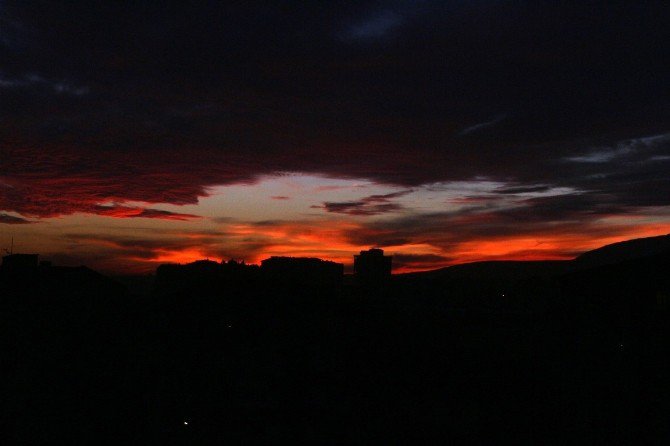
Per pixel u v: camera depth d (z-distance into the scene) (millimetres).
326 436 15062
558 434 14945
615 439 14523
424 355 18734
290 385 16688
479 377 17781
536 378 17828
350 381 17000
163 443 15828
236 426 15633
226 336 17922
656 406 14812
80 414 17219
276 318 18281
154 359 18203
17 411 17109
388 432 15203
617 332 17031
